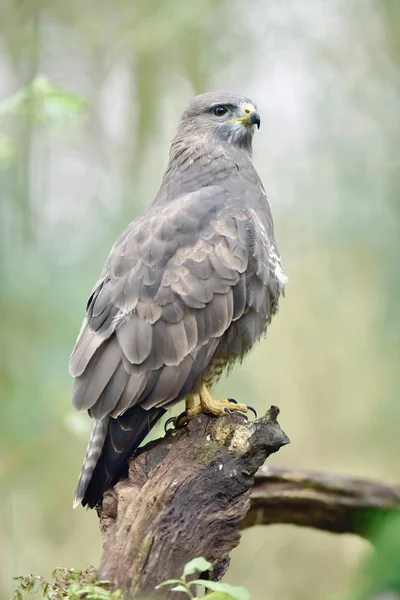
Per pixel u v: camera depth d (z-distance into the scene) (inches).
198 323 274.2
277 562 630.5
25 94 382.0
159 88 652.1
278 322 710.5
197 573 236.4
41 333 514.0
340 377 701.3
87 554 562.3
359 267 655.1
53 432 537.6
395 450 678.5
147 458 261.9
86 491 264.7
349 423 696.4
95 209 571.5
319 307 674.8
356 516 327.9
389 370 641.6
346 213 584.4
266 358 708.7
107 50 645.9
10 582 534.6
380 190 588.7
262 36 639.1
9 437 519.2
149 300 271.9
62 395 503.5
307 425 700.0
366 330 681.0
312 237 648.4
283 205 647.8
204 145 322.3
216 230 284.0
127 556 233.1
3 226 552.1
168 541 238.2
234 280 279.9
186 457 255.9
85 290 513.0
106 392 264.2
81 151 647.1
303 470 328.8
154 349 268.4
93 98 653.9
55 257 526.3
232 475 250.2
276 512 332.8
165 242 279.0
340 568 624.1
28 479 542.9
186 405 286.0
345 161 602.5
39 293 512.7
